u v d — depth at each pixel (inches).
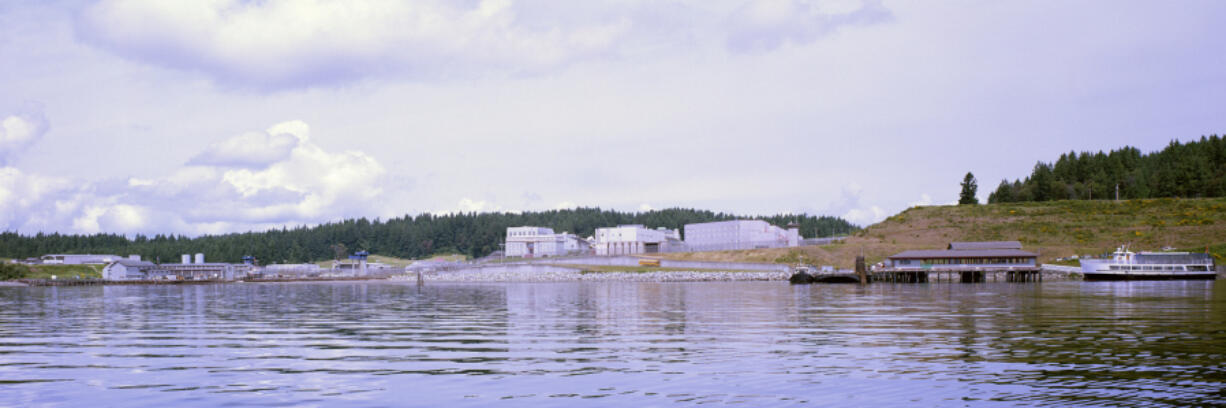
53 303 3838.6
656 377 1320.1
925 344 1691.7
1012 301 3191.4
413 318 2581.2
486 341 1847.9
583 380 1302.9
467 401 1156.5
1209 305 2844.5
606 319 2442.2
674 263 7736.2
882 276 5969.5
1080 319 2252.7
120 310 3164.4
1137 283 5383.9
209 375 1376.7
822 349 1626.5
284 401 1162.6
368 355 1612.9
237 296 4667.8
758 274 6840.6
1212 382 1228.5
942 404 1098.1
